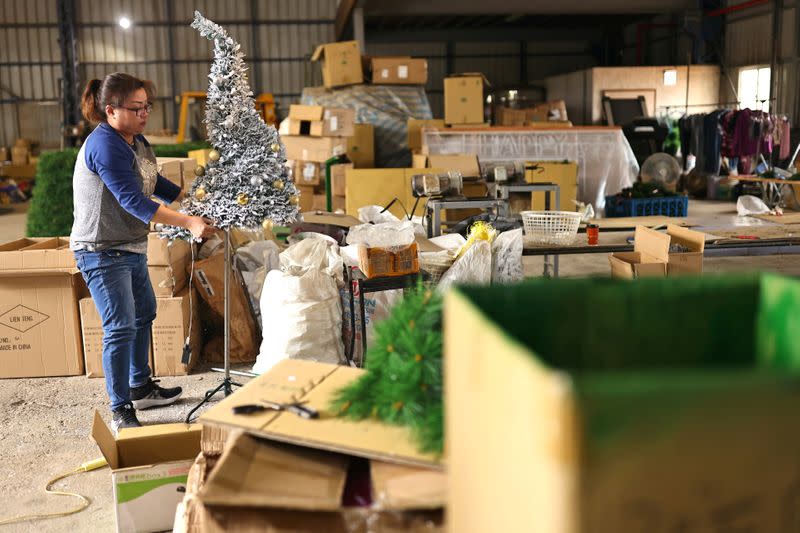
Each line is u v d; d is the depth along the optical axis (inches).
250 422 60.4
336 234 177.9
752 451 26.2
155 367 147.3
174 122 701.3
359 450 55.4
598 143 366.0
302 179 342.3
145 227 119.7
